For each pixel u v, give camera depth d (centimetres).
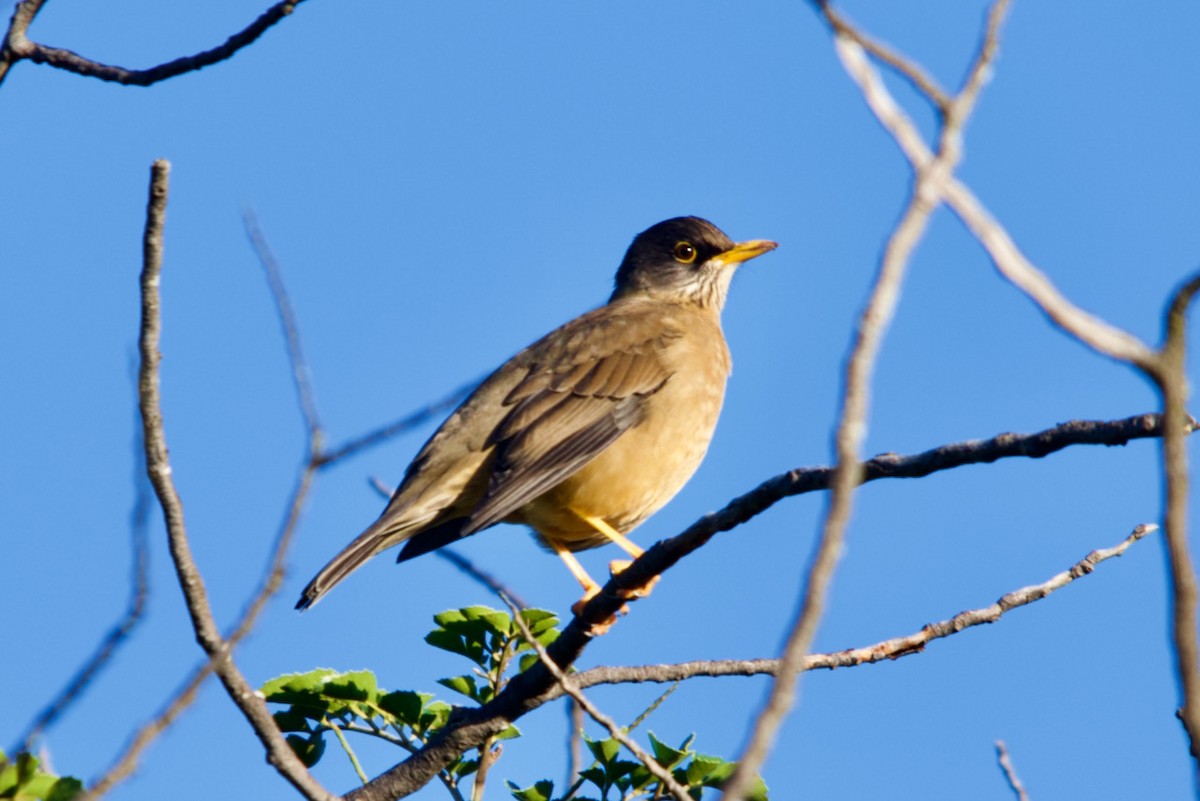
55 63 1104
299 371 802
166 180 820
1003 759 887
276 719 1069
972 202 460
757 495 887
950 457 746
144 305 834
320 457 779
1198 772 514
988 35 484
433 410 802
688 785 997
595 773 1003
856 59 479
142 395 841
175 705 712
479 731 1038
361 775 1046
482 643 1097
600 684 1041
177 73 1093
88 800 684
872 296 468
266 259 839
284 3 1081
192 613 877
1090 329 453
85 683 763
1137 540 1043
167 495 856
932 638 1040
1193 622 472
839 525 470
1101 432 698
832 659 1046
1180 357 463
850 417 468
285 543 760
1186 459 467
